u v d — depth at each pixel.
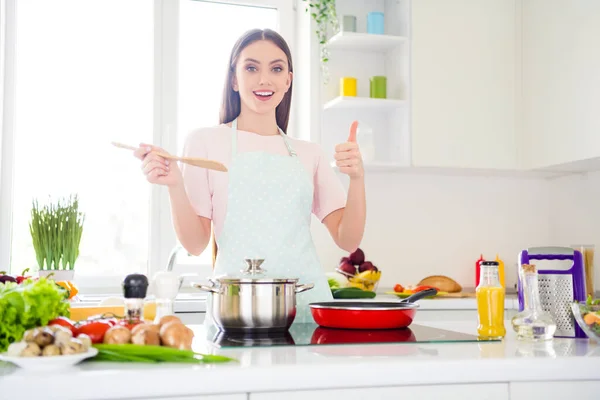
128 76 3.32
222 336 1.39
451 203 3.62
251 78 1.93
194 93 3.42
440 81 3.29
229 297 1.38
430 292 1.58
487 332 1.44
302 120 3.45
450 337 1.39
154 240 3.28
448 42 3.31
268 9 3.55
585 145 2.99
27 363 0.97
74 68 3.26
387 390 1.06
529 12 3.36
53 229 2.75
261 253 1.85
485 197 3.68
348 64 3.46
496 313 1.45
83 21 3.28
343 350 1.20
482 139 3.35
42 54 3.22
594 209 3.43
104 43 3.30
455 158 3.30
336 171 3.43
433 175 3.61
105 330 1.12
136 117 3.33
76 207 2.80
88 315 1.57
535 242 3.74
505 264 3.69
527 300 1.42
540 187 3.77
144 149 1.54
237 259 1.85
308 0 3.28
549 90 3.21
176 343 1.10
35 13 3.22
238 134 1.98
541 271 1.53
